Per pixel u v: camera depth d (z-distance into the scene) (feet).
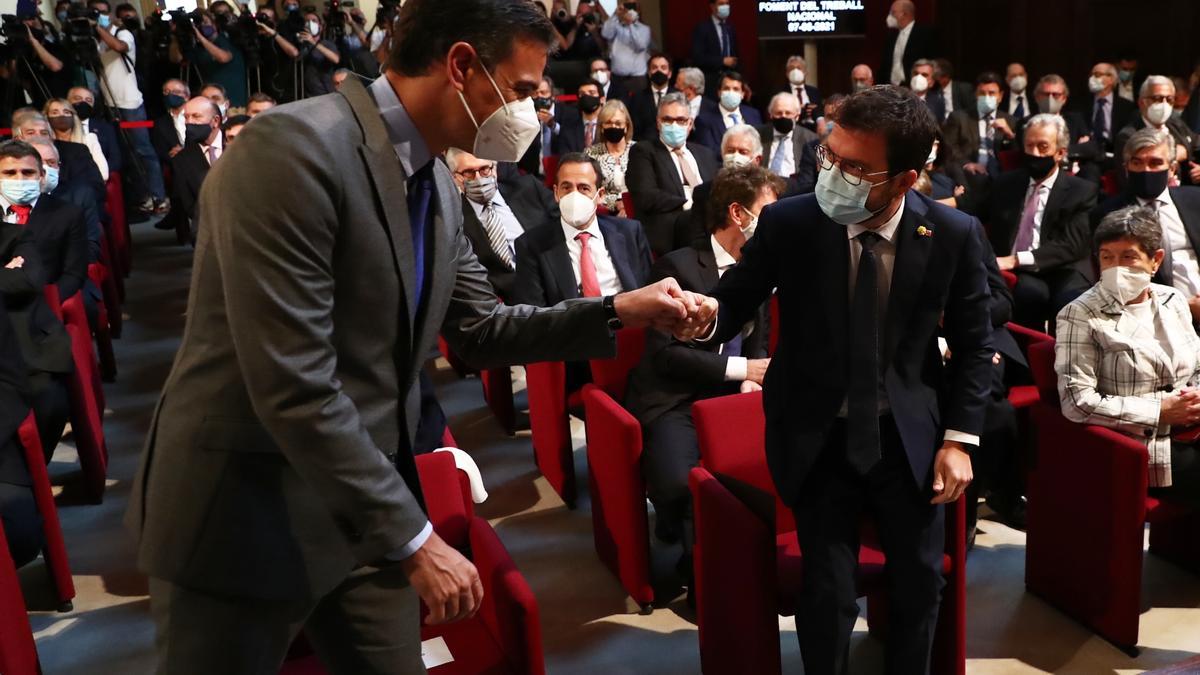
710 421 8.42
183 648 4.45
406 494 4.21
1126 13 34.32
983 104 26.50
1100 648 8.81
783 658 8.71
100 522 11.65
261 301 3.87
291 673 6.82
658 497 9.52
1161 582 9.91
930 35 34.17
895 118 6.14
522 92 4.32
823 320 6.75
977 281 6.78
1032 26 37.27
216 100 26.86
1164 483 8.85
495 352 5.40
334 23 32.78
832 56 41.29
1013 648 8.86
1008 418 10.62
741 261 7.19
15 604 7.95
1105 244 9.07
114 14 36.19
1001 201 16.26
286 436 3.96
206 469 4.28
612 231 13.23
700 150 19.77
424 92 4.31
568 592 9.91
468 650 7.01
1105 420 8.76
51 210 14.60
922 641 7.10
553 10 35.91
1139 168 14.17
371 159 4.18
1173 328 9.18
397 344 4.47
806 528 7.02
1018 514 11.03
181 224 25.43
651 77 28.86
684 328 5.42
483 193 14.60
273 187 3.88
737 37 37.91
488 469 12.86
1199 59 31.86
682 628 9.24
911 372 6.79
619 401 11.08
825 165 6.48
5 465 9.16
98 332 15.90
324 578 4.56
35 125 18.93
